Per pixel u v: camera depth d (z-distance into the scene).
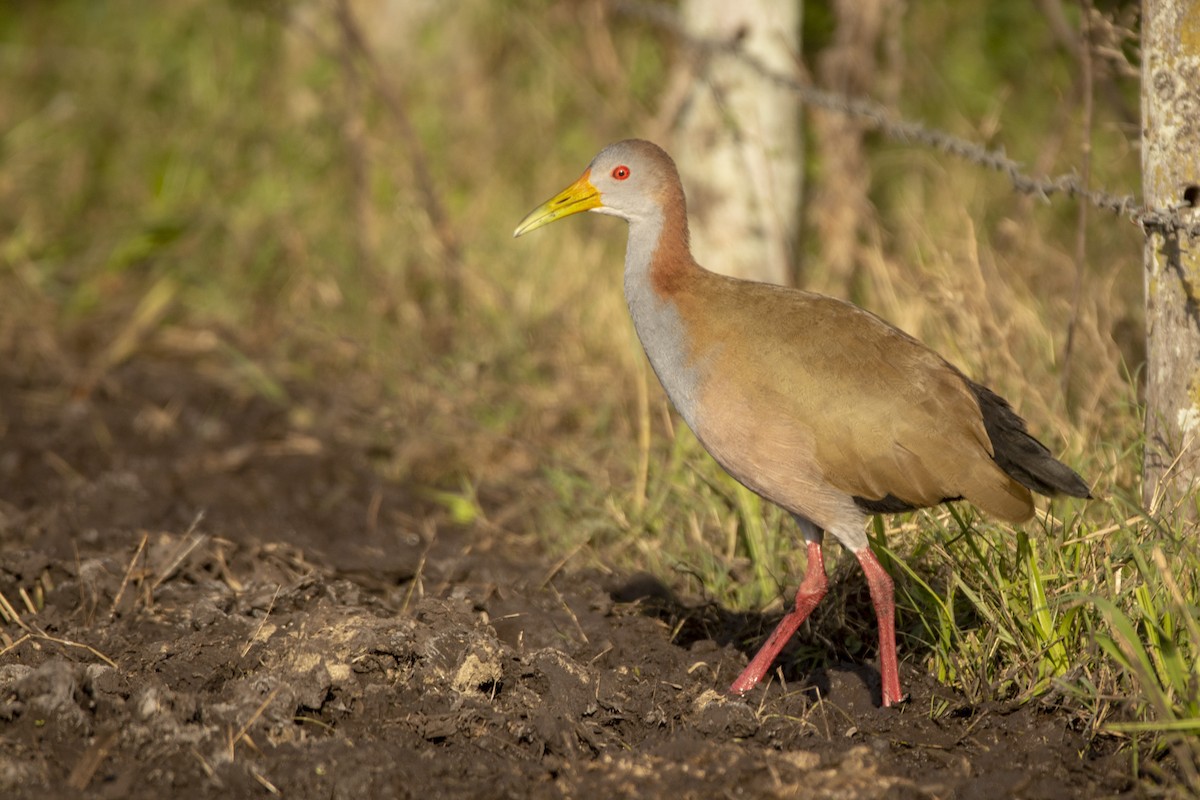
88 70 20.75
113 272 17.52
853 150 14.76
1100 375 10.92
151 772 7.20
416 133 17.84
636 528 11.05
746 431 8.50
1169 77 8.55
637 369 12.58
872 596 8.47
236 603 9.58
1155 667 7.76
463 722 7.82
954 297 11.10
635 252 9.34
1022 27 17.38
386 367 14.70
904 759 7.76
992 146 15.73
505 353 14.46
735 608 10.08
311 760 7.30
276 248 17.12
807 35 17.36
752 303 8.75
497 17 19.06
